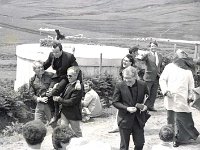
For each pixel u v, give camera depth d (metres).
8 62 23.80
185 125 7.49
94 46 18.30
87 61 12.90
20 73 14.75
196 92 7.34
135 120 6.19
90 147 3.78
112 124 9.19
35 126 3.72
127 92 6.10
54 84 7.13
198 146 7.49
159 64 10.21
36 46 16.23
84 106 9.62
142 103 6.17
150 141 7.86
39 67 7.15
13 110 9.48
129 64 7.70
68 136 3.83
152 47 10.15
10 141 8.03
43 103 7.20
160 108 10.88
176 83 7.41
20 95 9.97
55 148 3.87
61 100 6.54
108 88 11.61
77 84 6.52
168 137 4.64
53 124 7.07
